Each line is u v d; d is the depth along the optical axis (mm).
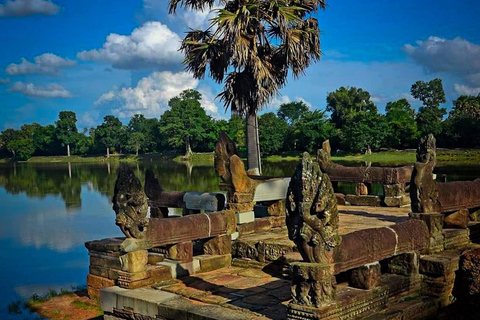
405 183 12445
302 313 5094
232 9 15086
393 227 6422
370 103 67000
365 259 5777
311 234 5109
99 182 45719
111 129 94188
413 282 6590
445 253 7277
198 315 5949
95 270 8578
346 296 5523
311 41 15273
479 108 62469
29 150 108562
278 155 53531
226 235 8508
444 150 41344
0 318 9070
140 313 6594
